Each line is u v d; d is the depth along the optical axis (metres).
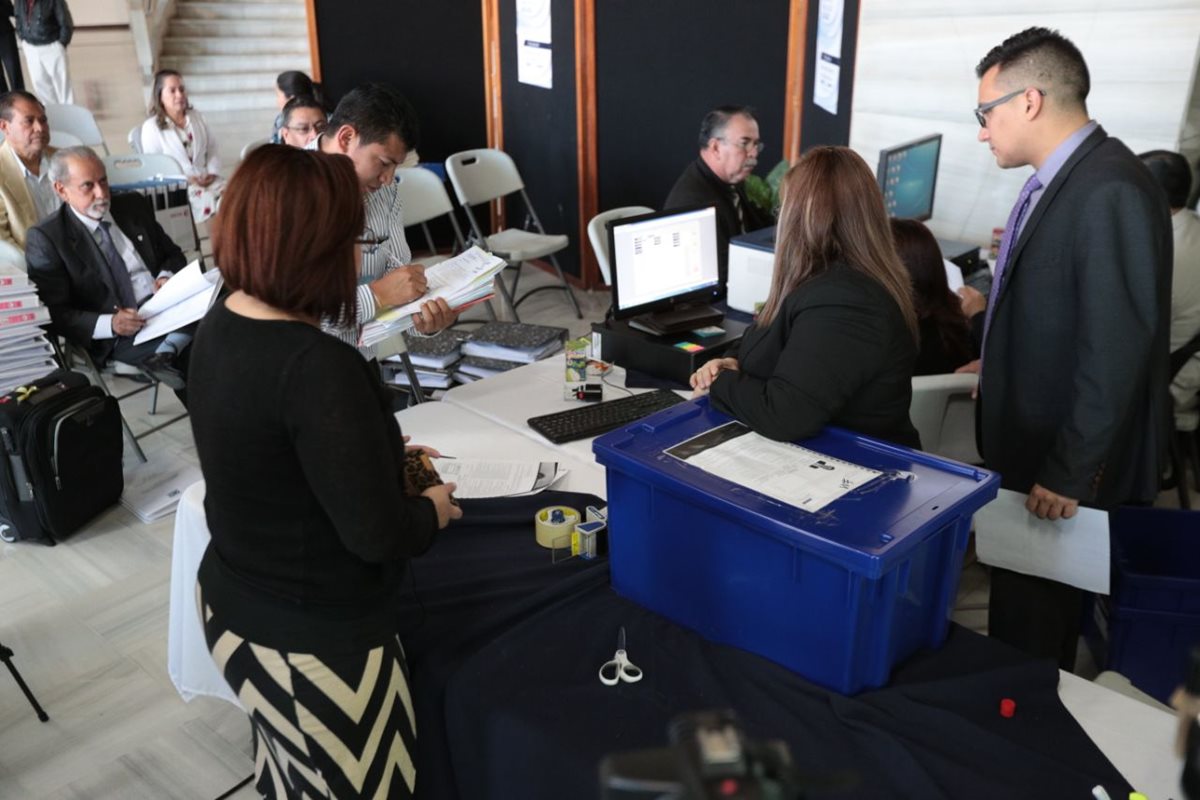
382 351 2.71
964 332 2.41
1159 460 1.87
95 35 8.29
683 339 2.47
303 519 1.17
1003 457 1.92
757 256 2.82
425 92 5.96
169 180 4.06
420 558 1.69
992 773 1.18
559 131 5.44
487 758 1.33
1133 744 1.24
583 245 5.46
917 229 2.33
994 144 1.85
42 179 3.89
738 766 0.40
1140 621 1.99
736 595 1.38
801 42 4.43
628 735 1.24
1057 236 1.72
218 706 2.29
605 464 1.50
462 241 4.99
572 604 1.54
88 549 2.96
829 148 1.62
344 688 1.22
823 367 1.52
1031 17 3.54
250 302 1.16
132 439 3.45
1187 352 2.90
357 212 1.15
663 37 4.82
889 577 1.24
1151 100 3.31
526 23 5.49
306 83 4.83
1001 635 1.89
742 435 1.57
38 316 3.09
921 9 3.87
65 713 2.26
